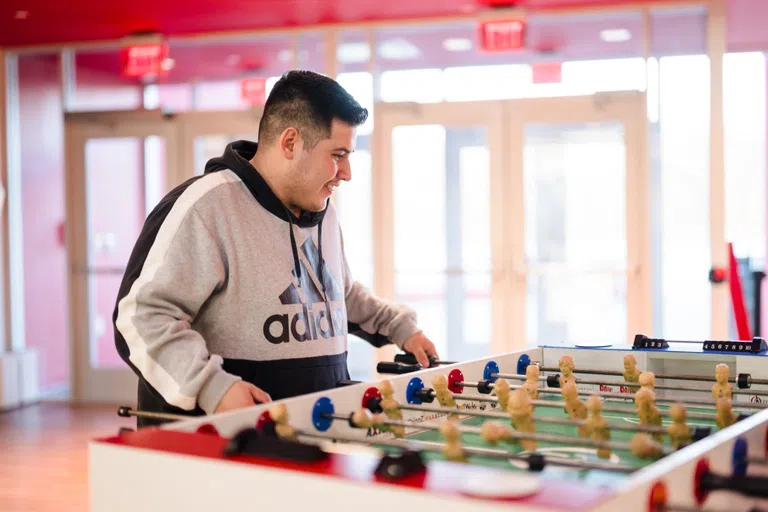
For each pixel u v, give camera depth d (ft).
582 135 17.42
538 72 17.61
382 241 18.37
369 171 18.66
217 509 3.43
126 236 20.06
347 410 4.97
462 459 3.89
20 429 17.30
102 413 18.95
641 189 17.06
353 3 16.56
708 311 16.71
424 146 18.16
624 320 17.29
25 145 21.11
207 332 5.90
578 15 17.21
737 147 23.88
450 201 18.11
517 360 7.03
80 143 20.24
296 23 18.28
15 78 21.07
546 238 17.69
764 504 3.99
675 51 16.96
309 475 3.19
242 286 5.91
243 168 6.04
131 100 20.18
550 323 17.71
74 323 20.45
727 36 19.15
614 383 6.10
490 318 17.97
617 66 17.24
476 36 17.92
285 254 6.14
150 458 3.60
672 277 17.01
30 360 20.51
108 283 20.29
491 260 17.90
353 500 3.08
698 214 16.84
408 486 3.00
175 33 19.07
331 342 6.48
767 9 16.90
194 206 5.74
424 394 5.54
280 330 6.01
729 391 5.77
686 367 7.21
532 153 17.70
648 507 3.09
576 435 5.06
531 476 3.12
